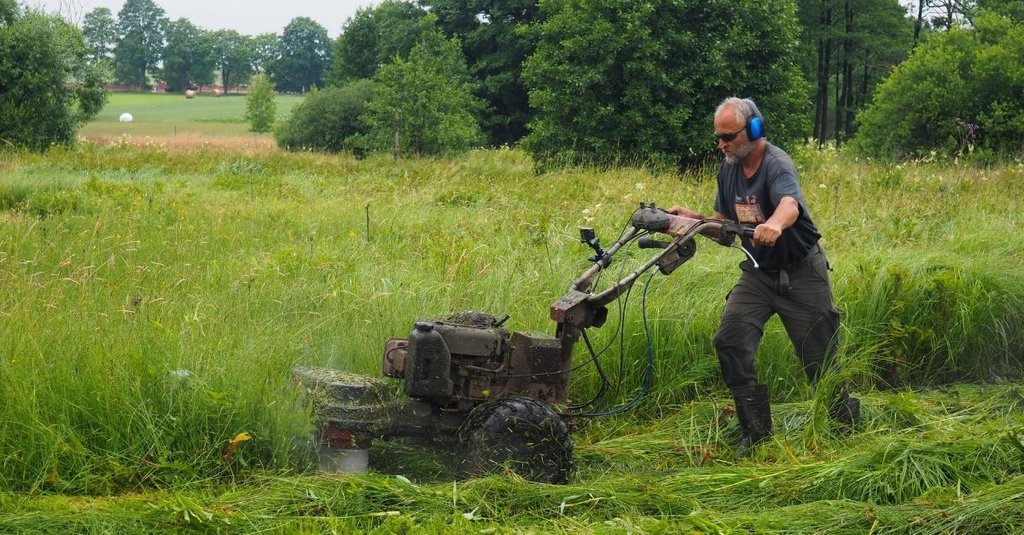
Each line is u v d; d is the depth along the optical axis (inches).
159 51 5383.9
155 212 432.1
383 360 195.9
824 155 909.2
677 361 249.4
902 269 283.6
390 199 507.2
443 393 184.4
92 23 2689.5
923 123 943.0
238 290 273.0
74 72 1114.1
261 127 2346.2
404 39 1701.5
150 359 198.2
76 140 1138.7
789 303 207.9
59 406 186.7
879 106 991.0
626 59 766.5
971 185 538.6
